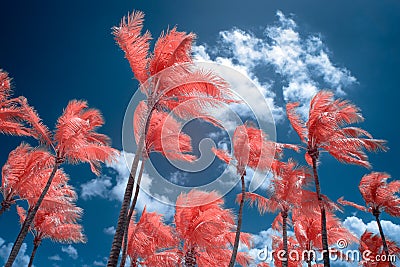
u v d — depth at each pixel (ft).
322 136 53.83
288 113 58.29
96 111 56.75
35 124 51.13
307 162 60.13
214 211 56.70
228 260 65.41
